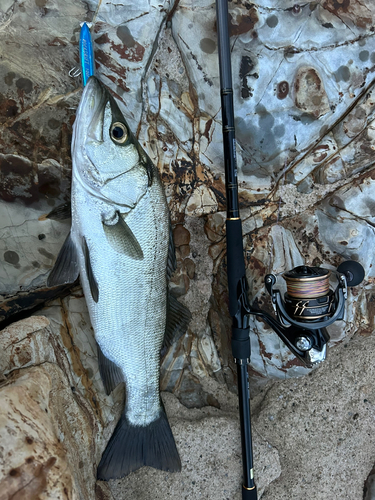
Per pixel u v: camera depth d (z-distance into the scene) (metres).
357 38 0.46
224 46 0.42
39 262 0.45
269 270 0.51
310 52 0.46
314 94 0.47
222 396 0.54
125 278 0.42
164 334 0.47
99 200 0.40
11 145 0.41
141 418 0.46
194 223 0.52
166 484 0.49
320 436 0.54
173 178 0.48
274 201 0.50
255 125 0.48
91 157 0.39
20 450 0.31
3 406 0.32
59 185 0.43
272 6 0.45
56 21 0.41
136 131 0.45
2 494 0.29
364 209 0.50
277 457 0.53
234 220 0.44
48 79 0.41
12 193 0.42
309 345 0.42
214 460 0.50
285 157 0.49
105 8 0.42
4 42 0.40
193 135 0.48
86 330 0.48
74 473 0.38
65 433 0.40
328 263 0.51
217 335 0.54
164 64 0.45
